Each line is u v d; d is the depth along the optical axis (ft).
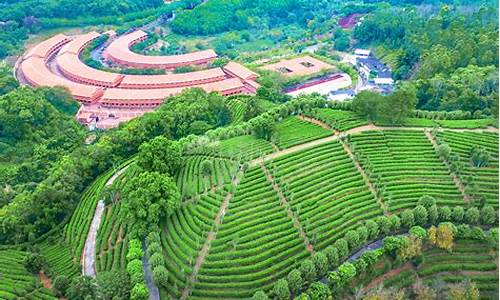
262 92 637.71
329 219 325.01
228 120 554.46
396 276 290.15
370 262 285.43
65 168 431.02
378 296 253.85
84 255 336.29
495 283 286.25
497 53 638.94
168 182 334.65
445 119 460.55
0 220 369.71
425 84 569.64
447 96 517.14
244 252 300.61
